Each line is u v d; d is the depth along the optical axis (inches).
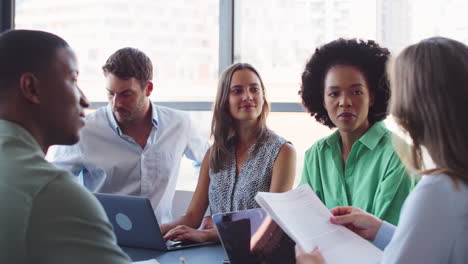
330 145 72.2
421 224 36.6
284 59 108.7
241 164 82.8
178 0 115.3
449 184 36.7
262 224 57.0
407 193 61.7
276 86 109.2
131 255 62.5
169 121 99.7
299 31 107.4
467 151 37.1
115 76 90.4
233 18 113.0
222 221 56.6
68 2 120.9
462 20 93.4
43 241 34.2
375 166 65.7
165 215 98.3
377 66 67.7
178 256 61.8
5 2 126.8
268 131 84.0
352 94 66.9
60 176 36.9
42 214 34.6
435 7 95.1
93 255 35.0
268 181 80.2
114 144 96.7
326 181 72.0
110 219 65.7
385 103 68.3
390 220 61.9
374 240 54.0
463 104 37.2
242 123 83.6
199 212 84.6
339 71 67.6
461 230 36.2
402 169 61.8
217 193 82.9
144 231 63.4
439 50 38.5
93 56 119.7
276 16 109.1
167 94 118.1
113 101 91.2
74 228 35.0
